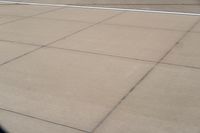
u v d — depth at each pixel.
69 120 4.38
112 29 8.34
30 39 7.65
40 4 11.62
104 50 6.85
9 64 6.20
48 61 6.33
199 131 4.12
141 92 5.07
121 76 5.62
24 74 5.76
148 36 7.74
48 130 4.17
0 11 10.59
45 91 5.15
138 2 11.81
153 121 4.34
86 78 5.57
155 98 4.89
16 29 8.50
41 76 5.68
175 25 8.66
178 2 11.73
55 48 7.03
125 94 5.02
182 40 7.44
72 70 5.90
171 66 6.02
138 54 6.61
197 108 4.62
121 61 6.27
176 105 4.70
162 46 7.06
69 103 4.79
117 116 4.46
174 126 4.23
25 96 5.00
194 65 6.07
